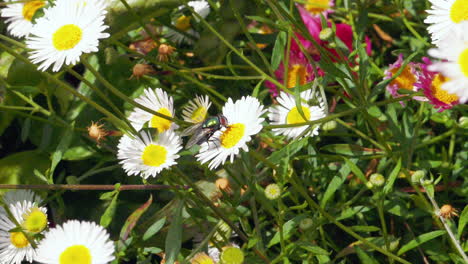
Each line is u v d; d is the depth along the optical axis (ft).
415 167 1.13
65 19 0.99
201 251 0.99
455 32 0.86
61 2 0.99
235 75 1.15
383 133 1.17
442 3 0.97
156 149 0.99
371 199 1.09
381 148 1.12
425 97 1.00
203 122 0.97
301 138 1.03
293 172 1.06
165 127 1.05
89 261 0.93
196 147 1.02
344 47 1.13
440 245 1.06
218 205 1.08
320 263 1.02
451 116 1.10
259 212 1.16
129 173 0.99
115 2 1.18
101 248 0.94
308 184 1.12
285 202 1.15
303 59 1.17
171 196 1.18
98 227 0.94
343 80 1.04
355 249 0.99
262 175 1.12
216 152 0.97
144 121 1.06
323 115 1.05
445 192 1.12
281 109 1.07
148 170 0.99
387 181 1.03
